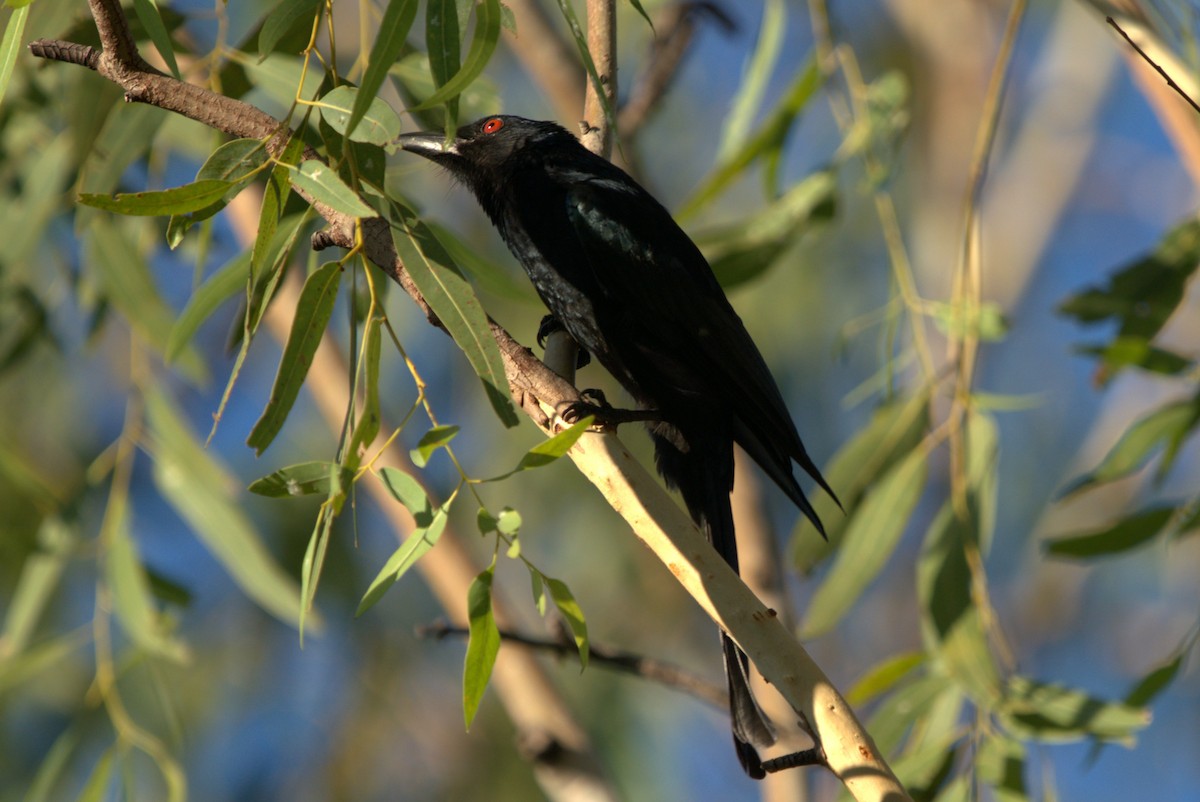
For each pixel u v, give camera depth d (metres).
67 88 9.21
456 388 14.23
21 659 8.96
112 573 9.11
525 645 8.62
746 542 10.05
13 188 9.69
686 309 8.16
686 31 9.96
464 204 14.40
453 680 15.01
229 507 9.34
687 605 14.53
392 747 14.55
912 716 8.27
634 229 8.21
